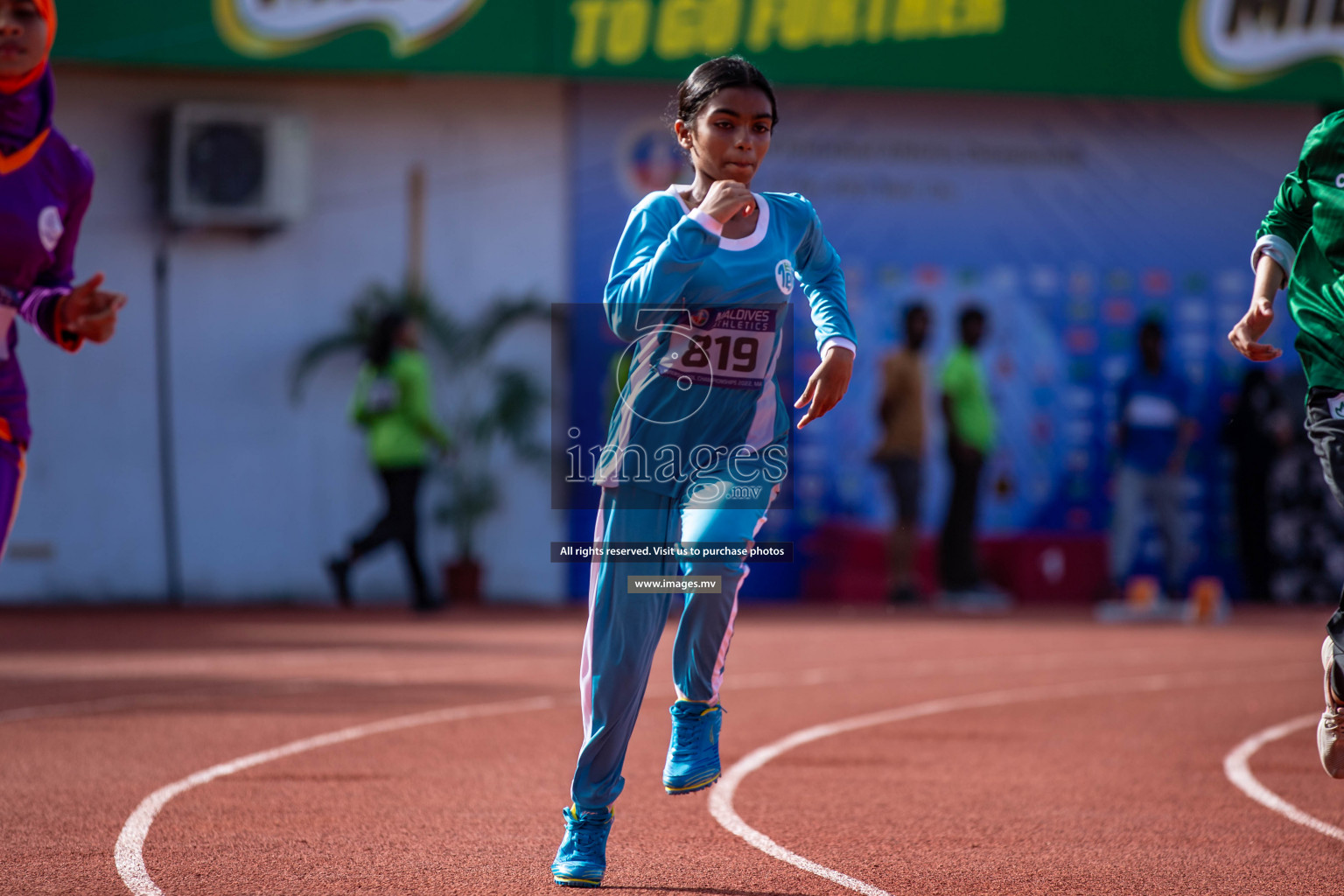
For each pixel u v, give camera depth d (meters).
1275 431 57.41
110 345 53.81
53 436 53.56
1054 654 37.75
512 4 52.78
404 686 29.34
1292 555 57.56
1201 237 58.56
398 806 17.55
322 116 55.09
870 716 25.98
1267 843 15.99
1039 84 54.94
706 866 14.51
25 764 20.17
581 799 13.47
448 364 54.94
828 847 15.52
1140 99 56.72
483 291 55.72
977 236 57.59
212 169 53.28
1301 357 14.04
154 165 53.97
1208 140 58.50
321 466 55.09
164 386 54.22
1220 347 58.69
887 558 54.72
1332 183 13.91
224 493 54.56
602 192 56.12
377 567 55.38
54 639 39.84
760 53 53.72
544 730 23.73
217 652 36.28
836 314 13.88
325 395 55.19
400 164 55.41
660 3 53.41
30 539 53.34
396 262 55.41
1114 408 58.06
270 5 51.62
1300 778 20.14
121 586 53.91
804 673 32.94
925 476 57.25
